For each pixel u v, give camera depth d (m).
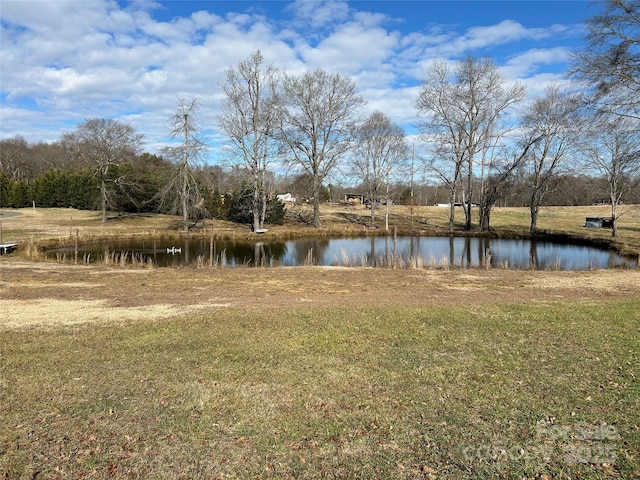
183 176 32.97
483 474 3.58
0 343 6.79
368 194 48.50
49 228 33.25
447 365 5.96
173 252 25.73
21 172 73.62
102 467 3.62
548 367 5.91
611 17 17.86
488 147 38.09
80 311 9.17
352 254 25.73
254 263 22.59
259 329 7.69
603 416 4.52
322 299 11.03
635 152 19.73
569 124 30.84
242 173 36.38
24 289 11.95
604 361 6.14
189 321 8.25
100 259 21.47
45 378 5.40
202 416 4.49
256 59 34.31
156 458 3.76
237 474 3.57
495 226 42.72
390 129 43.84
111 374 5.57
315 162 39.28
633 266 19.11
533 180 36.66
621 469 3.62
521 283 14.17
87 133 43.28
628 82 18.38
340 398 4.93
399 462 3.74
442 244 31.48
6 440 3.98
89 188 49.16
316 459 3.78
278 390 5.13
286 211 47.25
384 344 6.88
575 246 29.78
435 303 10.43
